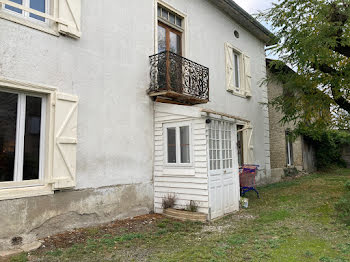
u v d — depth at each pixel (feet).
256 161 34.04
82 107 16.12
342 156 52.03
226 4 29.48
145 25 20.97
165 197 20.03
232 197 21.04
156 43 21.79
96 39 17.26
